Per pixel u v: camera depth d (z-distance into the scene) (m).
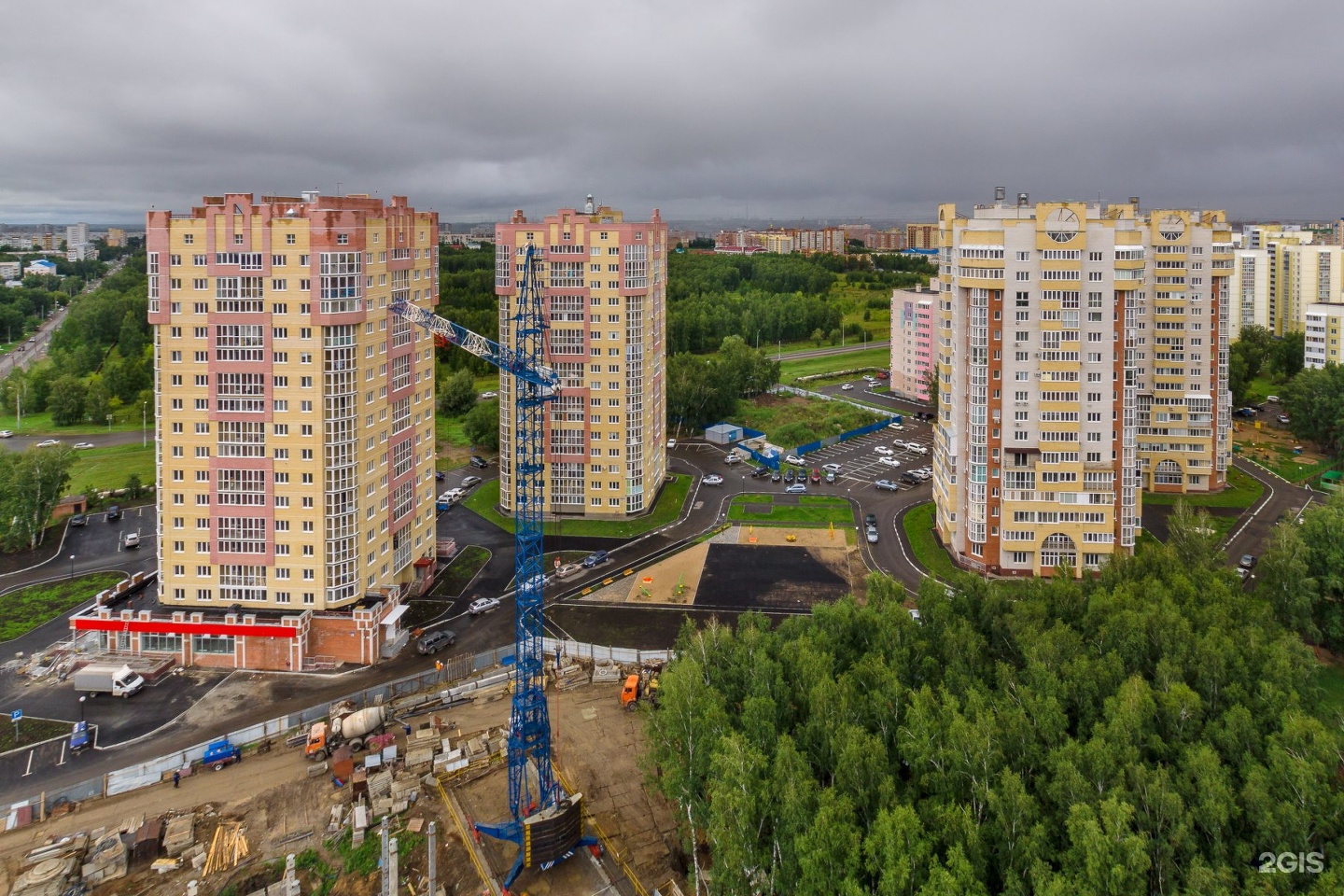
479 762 98.88
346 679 118.06
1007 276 143.88
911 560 160.62
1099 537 146.25
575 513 187.00
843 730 82.69
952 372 156.00
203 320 120.81
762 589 147.50
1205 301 192.88
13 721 106.88
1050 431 146.12
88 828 87.94
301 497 122.12
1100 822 72.31
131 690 113.19
